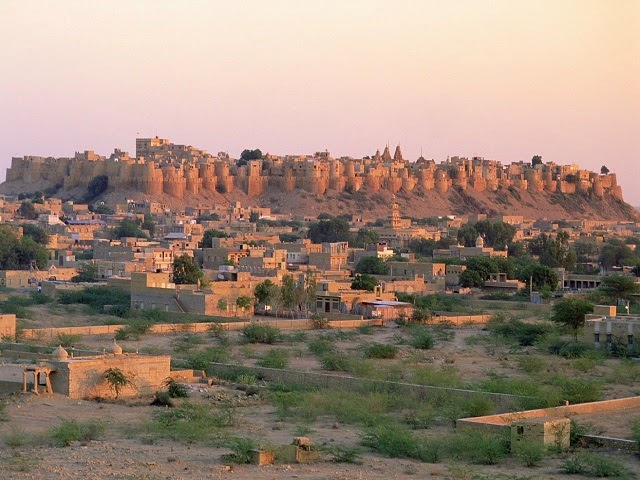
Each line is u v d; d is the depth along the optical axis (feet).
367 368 389.80
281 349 466.70
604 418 301.22
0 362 359.46
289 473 226.38
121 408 309.01
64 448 249.55
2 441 256.32
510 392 335.06
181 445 254.06
